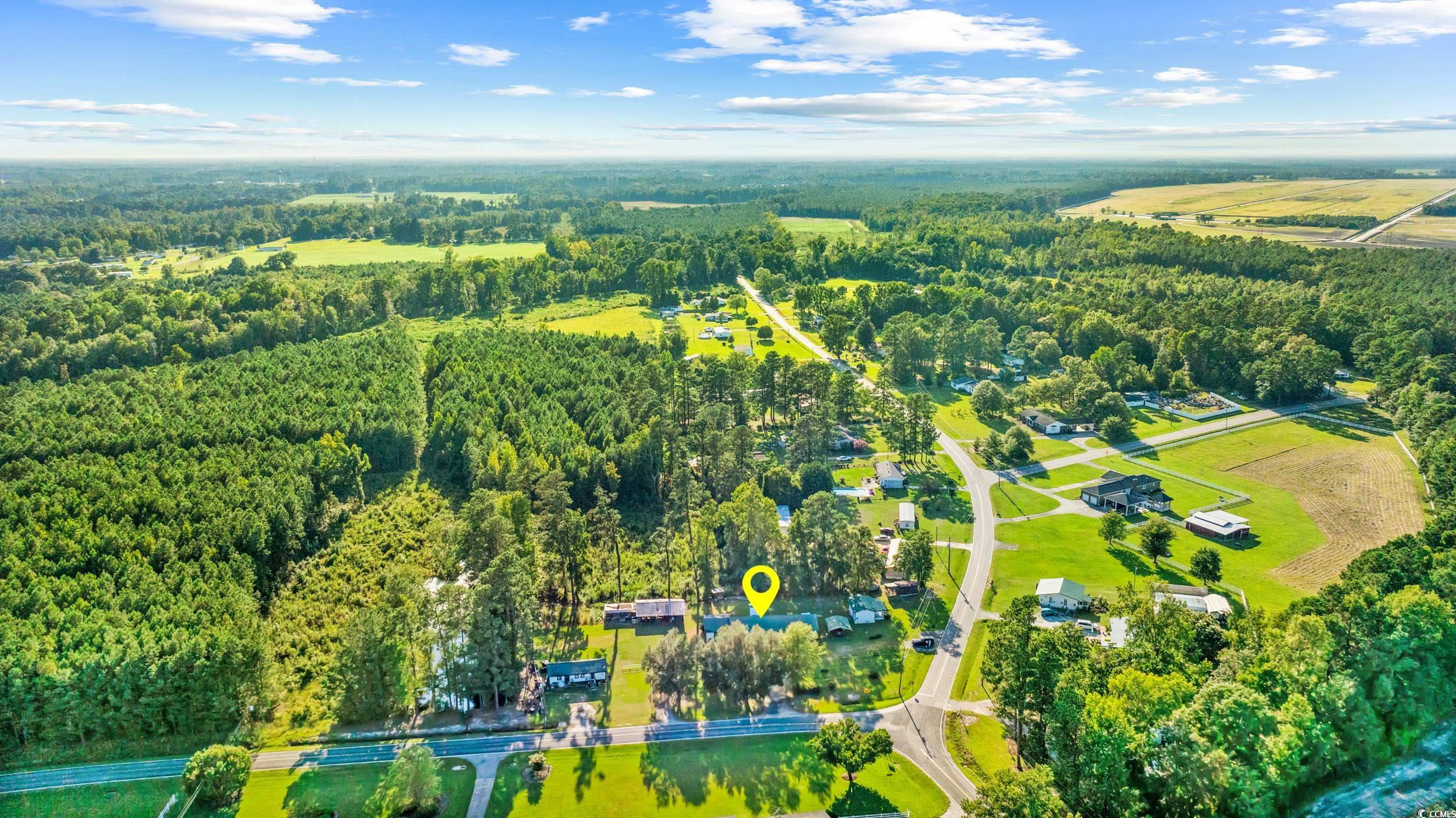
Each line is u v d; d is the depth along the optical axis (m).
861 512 157.88
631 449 163.62
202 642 96.50
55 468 146.00
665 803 86.25
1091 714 79.81
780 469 162.75
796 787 88.75
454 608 104.94
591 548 143.62
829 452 190.25
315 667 109.62
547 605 125.31
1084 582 130.25
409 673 102.06
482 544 122.25
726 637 104.06
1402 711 83.88
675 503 154.62
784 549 128.75
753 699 103.56
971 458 185.75
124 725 94.75
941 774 90.56
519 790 87.75
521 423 177.88
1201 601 120.62
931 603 125.62
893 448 191.00
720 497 160.62
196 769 84.44
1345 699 81.69
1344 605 92.94
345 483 156.25
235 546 127.88
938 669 109.88
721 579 131.88
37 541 119.69
